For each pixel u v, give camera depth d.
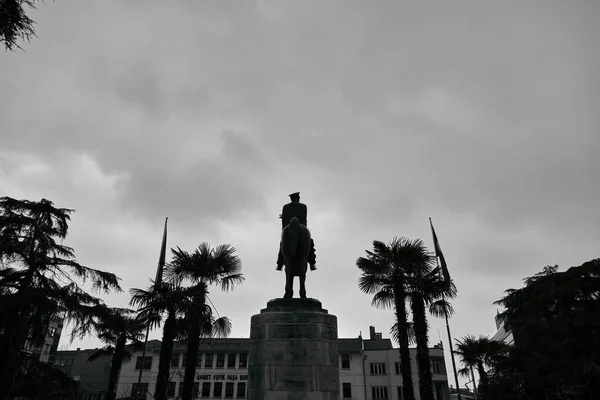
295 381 6.82
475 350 27.39
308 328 7.19
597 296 18.00
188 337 17.44
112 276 16.45
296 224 8.37
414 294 18.56
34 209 15.77
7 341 13.06
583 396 16.39
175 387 41.34
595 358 15.30
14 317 13.16
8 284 14.59
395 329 18.56
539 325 18.36
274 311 7.53
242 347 43.19
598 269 17.55
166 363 16.22
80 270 15.90
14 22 5.55
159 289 17.59
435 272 19.23
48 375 14.40
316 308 7.70
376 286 19.77
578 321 16.44
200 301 17.31
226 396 40.97
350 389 41.81
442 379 41.22
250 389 6.99
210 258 18.75
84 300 15.88
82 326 15.57
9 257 14.53
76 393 15.29
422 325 17.95
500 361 20.62
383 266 19.11
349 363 43.00
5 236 14.66
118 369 22.50
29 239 15.08
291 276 8.15
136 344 24.62
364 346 46.72
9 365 13.07
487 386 21.56
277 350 7.04
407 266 18.78
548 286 18.89
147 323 17.34
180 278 18.41
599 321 16.36
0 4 5.38
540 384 17.89
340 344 45.03
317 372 6.90
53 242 15.91
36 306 13.87
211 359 42.69
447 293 19.25
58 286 15.45
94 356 23.34
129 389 41.88
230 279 18.92
